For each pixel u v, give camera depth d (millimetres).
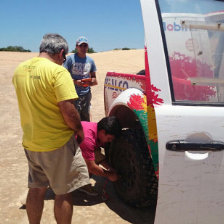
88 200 3496
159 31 2250
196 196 2184
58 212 2570
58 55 2580
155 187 2895
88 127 3246
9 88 11594
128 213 3209
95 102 9172
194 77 2266
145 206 3127
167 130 2135
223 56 2379
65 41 2625
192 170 2154
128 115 3570
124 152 3193
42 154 2479
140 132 3041
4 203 3402
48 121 2432
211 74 2330
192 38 2311
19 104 2549
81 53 4848
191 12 2348
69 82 2377
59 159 2494
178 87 2219
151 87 2184
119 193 3391
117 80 3672
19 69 2549
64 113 2367
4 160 4652
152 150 2381
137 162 2895
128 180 3193
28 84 2436
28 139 2502
